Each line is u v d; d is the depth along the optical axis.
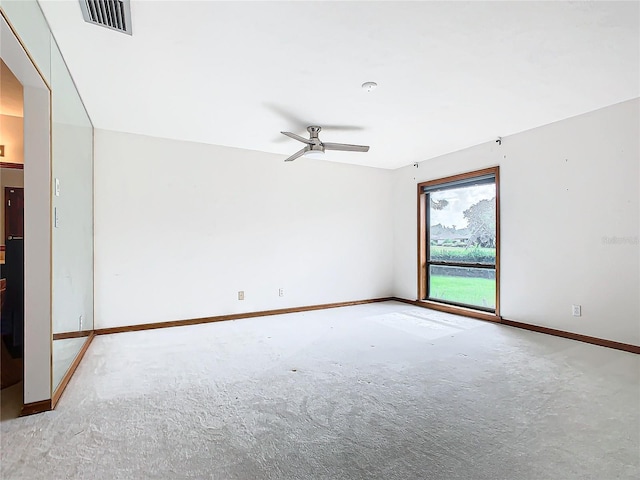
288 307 5.54
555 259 4.17
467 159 5.21
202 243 4.89
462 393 2.59
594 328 3.82
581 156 3.93
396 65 2.83
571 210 4.02
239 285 5.15
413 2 2.11
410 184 6.23
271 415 2.26
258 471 1.71
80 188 3.38
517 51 2.64
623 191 3.60
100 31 2.35
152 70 2.89
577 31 2.40
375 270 6.41
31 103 2.26
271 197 5.41
